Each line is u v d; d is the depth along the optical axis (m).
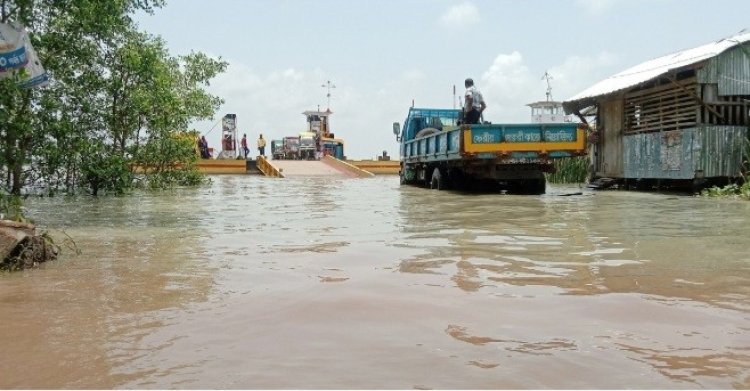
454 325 2.92
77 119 13.85
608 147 18.95
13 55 8.81
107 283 4.02
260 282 3.97
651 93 16.91
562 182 22.23
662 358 2.45
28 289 3.87
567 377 2.24
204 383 2.21
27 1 9.55
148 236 6.54
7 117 9.67
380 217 8.45
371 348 2.58
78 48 12.27
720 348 2.58
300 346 2.62
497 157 13.70
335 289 3.68
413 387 2.14
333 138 48.56
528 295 3.54
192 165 20.33
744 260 4.74
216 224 7.73
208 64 22.41
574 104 19.64
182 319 3.09
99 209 10.42
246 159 37.78
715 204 10.75
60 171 13.20
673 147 15.74
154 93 16.38
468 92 15.30
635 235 6.29
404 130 21.12
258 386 2.17
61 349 2.63
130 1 12.70
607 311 3.17
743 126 15.12
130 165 16.47
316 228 7.12
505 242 5.78
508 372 2.29
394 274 4.18
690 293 3.59
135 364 2.43
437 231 6.69
